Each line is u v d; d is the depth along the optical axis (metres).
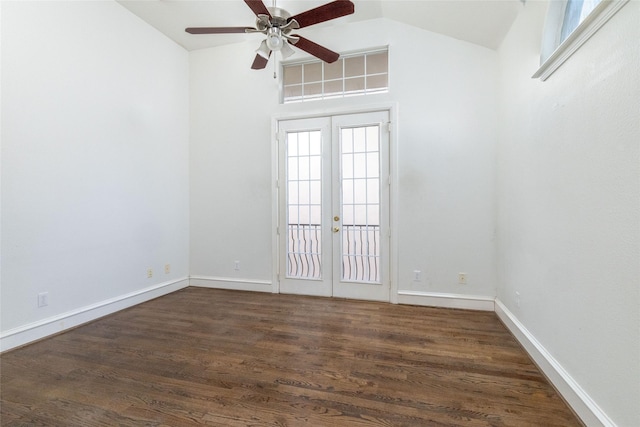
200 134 3.94
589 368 1.43
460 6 2.60
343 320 2.80
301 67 3.71
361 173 3.39
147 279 3.40
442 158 3.12
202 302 3.33
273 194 3.66
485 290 3.04
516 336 2.38
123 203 3.12
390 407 1.59
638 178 1.12
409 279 3.24
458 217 3.09
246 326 2.67
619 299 1.23
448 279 3.13
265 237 3.72
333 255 3.49
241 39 3.70
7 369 1.97
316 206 3.56
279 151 3.65
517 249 2.41
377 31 3.28
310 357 2.12
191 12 3.17
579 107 1.53
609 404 1.28
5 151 2.21
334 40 3.41
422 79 3.16
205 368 1.98
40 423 1.49
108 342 2.36
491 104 2.98
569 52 1.60
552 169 1.82
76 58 2.66
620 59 1.22
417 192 3.19
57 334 2.51
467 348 2.24
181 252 3.88
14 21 2.24
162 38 3.57
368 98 3.31
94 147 2.83
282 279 3.67
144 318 2.87
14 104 2.25
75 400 1.66
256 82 3.71
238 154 3.79
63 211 2.58
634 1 1.15
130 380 1.85
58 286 2.55
